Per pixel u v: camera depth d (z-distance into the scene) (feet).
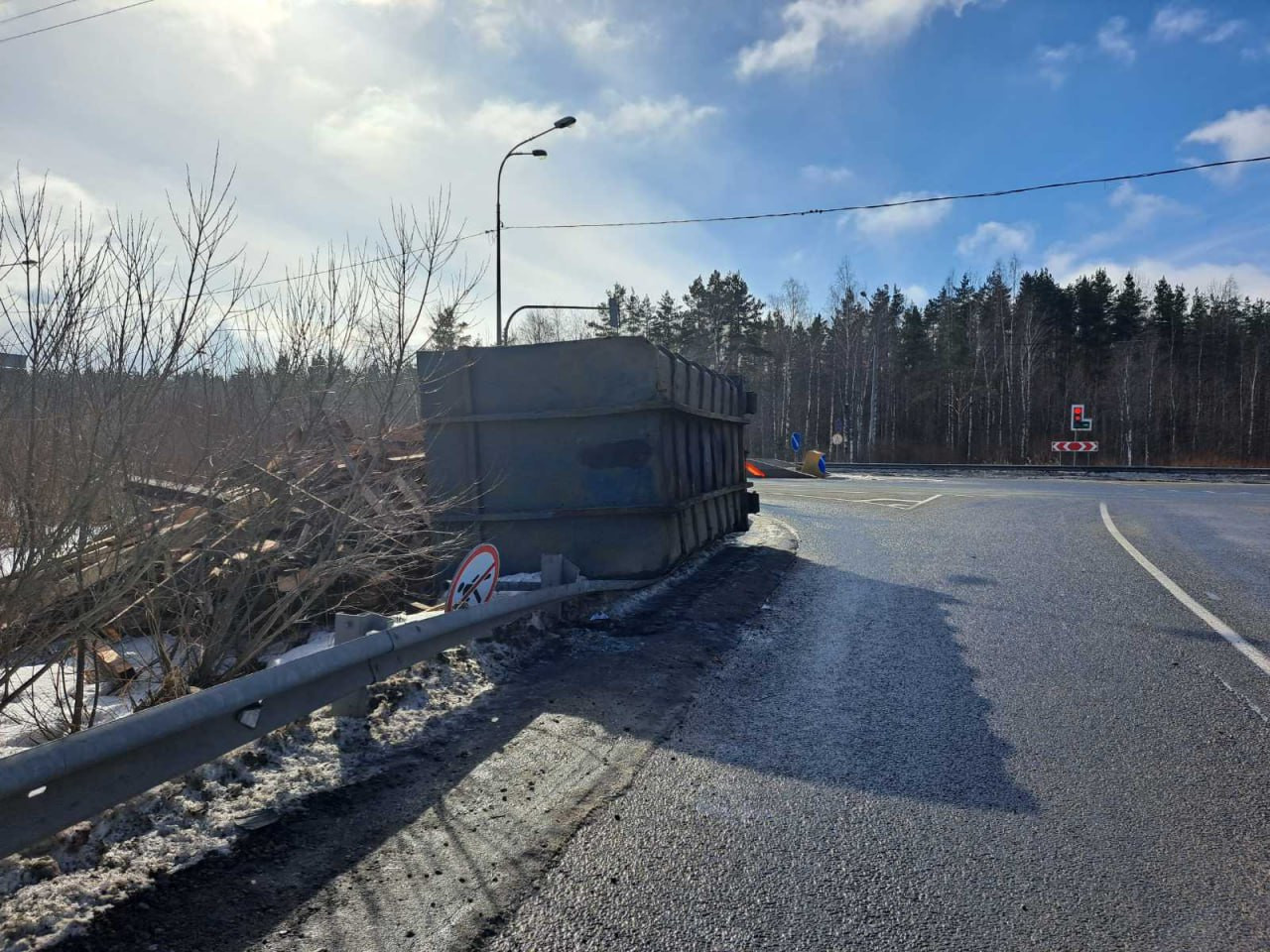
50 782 8.45
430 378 24.07
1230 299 231.09
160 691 15.72
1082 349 223.30
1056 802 12.51
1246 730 15.69
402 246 21.29
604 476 26.99
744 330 219.20
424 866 10.21
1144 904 9.69
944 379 215.51
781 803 12.37
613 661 20.02
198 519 15.40
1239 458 190.49
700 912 9.38
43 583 12.67
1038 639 22.63
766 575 31.37
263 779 12.11
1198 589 29.53
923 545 40.34
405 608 24.95
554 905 9.45
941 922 9.27
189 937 8.51
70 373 13.24
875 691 18.07
